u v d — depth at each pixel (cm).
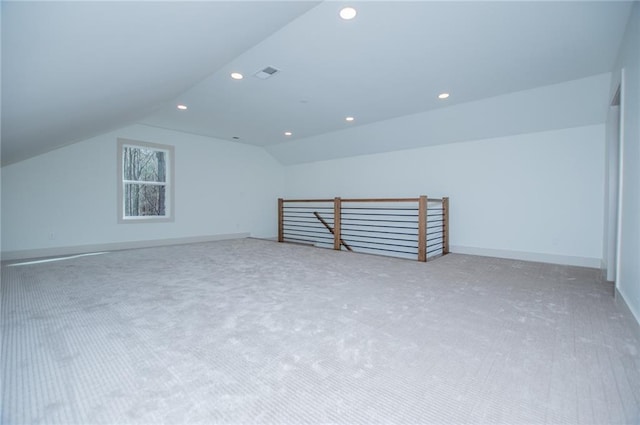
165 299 256
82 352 165
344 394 131
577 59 288
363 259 443
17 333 187
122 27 143
